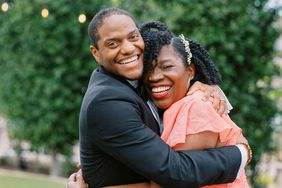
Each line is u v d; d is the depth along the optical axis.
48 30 8.30
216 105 2.61
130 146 2.44
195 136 2.50
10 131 9.95
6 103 9.09
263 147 7.67
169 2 7.03
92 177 2.64
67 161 10.83
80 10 8.20
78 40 8.30
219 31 6.85
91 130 2.50
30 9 8.16
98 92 2.50
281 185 9.51
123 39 2.56
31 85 8.69
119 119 2.45
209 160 2.45
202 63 2.83
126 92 2.53
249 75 7.29
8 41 8.85
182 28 6.87
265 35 7.31
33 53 8.55
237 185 2.62
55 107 8.57
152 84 2.69
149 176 2.44
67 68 8.42
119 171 2.57
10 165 12.65
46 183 9.36
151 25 2.79
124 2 7.44
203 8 6.84
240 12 6.99
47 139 9.09
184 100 2.60
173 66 2.66
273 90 7.77
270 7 7.32
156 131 2.63
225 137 2.53
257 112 7.41
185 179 2.41
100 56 2.62
